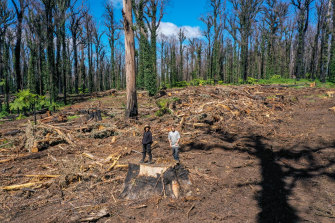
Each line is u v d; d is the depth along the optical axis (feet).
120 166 22.59
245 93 61.31
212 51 136.77
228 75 180.45
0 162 25.38
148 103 64.13
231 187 18.56
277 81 105.91
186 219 14.24
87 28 136.77
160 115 46.44
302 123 37.96
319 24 124.26
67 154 27.89
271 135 33.17
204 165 23.22
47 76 106.22
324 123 36.37
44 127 35.06
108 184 19.40
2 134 36.01
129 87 43.34
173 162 20.29
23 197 17.47
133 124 40.34
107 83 203.00
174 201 16.43
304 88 72.69
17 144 31.63
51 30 79.56
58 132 34.35
